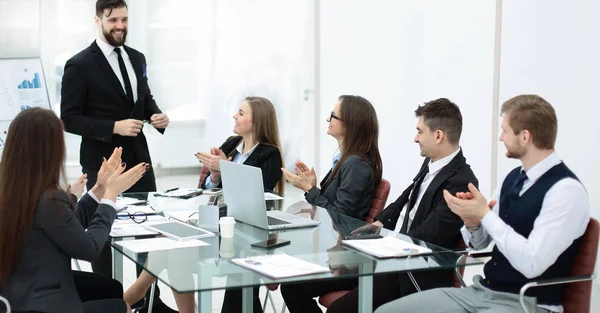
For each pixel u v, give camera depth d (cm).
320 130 729
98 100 412
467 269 492
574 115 432
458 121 295
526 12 462
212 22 848
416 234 288
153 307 383
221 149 423
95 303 261
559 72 439
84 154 415
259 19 813
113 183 252
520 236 229
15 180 220
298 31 771
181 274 220
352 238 269
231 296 325
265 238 274
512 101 242
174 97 861
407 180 595
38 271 223
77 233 226
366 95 642
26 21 784
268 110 399
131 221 303
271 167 393
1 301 224
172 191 398
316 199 349
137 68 427
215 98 859
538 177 238
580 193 230
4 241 219
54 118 225
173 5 844
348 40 665
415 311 253
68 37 802
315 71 727
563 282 232
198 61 856
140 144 419
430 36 554
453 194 288
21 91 498
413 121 580
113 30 409
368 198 339
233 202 309
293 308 320
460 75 525
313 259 240
